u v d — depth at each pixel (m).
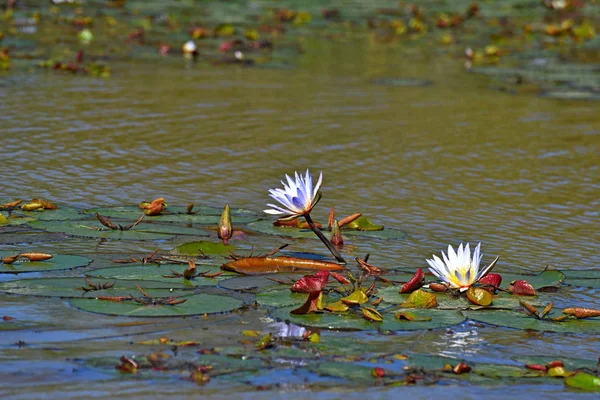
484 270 8.26
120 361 6.41
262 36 24.98
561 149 14.44
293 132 14.91
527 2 33.81
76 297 7.56
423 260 9.23
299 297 7.81
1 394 5.83
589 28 26.80
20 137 13.64
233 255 8.95
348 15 29.41
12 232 9.37
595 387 6.36
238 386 6.08
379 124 15.66
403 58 22.56
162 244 9.25
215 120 15.46
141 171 12.29
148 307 7.39
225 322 7.23
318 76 19.75
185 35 24.34
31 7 27.17
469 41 25.67
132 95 17.02
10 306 7.36
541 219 10.98
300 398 5.95
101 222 9.56
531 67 21.92
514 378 6.47
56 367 6.29
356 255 9.29
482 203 11.57
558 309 7.88
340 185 12.16
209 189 11.63
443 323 7.38
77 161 12.59
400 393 6.11
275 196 8.80
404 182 12.41
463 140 14.80
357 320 7.38
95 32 23.98
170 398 5.87
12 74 18.30
